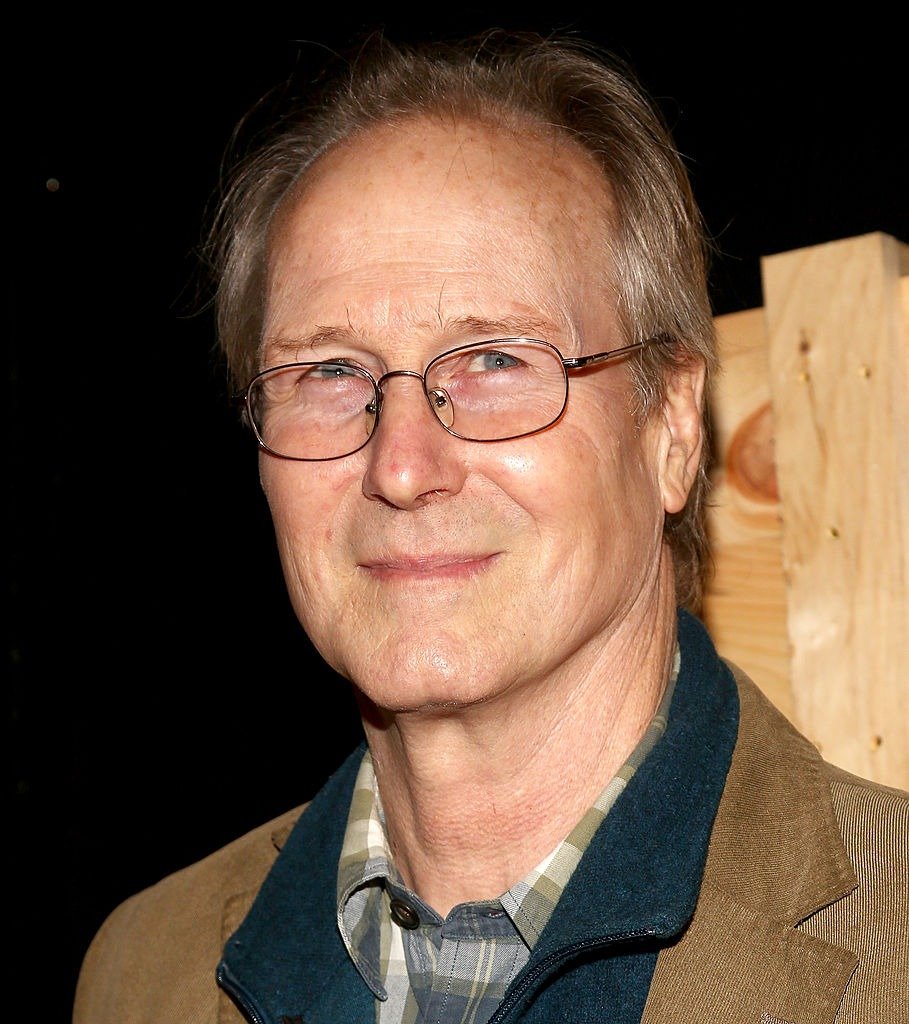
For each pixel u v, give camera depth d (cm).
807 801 159
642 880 152
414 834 175
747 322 209
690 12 262
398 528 158
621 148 176
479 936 167
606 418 163
